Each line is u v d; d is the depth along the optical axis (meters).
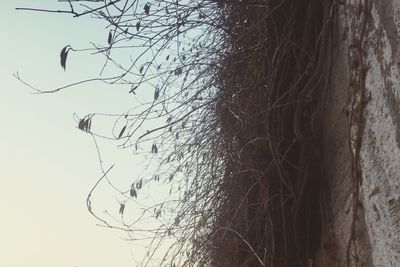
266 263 2.19
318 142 2.10
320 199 2.07
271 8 2.27
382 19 1.63
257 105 2.30
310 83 2.13
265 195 2.22
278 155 2.16
